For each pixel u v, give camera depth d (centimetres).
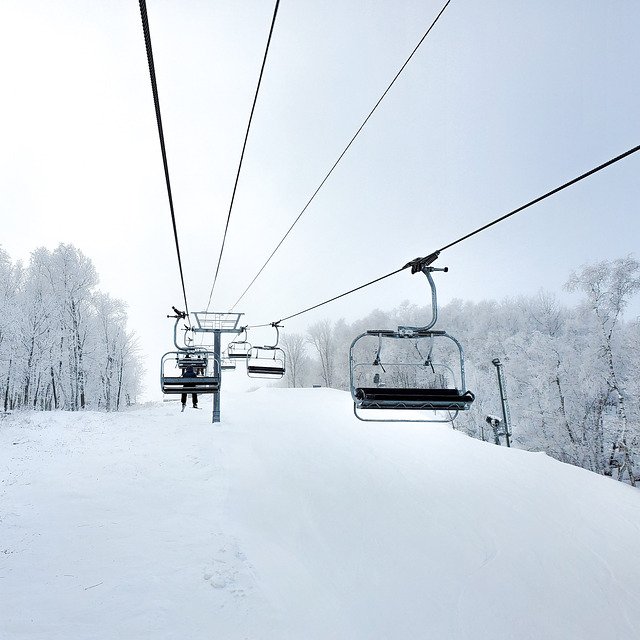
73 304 3578
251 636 467
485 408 3944
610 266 3131
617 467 3195
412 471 1166
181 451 1223
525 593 684
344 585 639
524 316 4966
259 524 790
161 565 591
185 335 1700
